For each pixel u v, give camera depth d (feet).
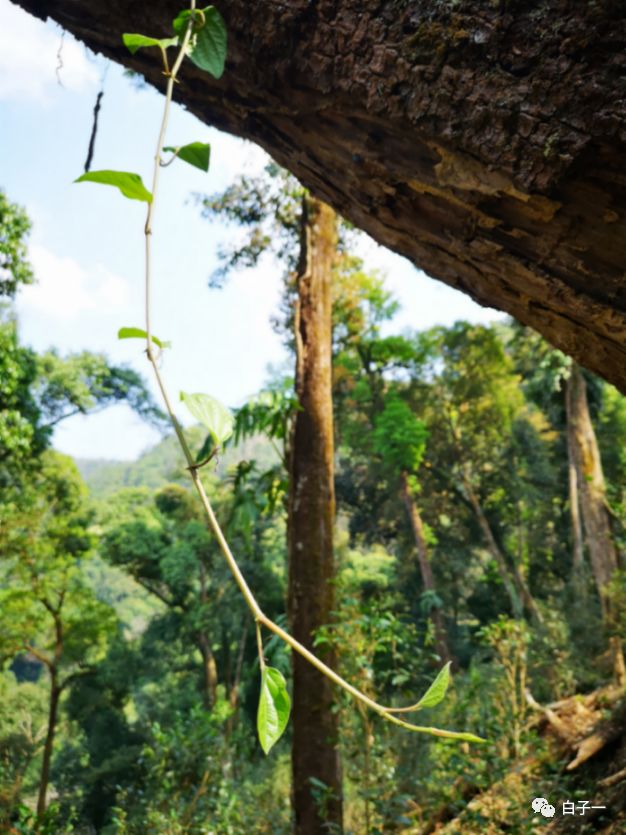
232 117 5.26
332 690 13.58
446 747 14.26
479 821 12.08
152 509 69.21
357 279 33.86
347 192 4.97
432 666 28.76
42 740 38.22
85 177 2.28
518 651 18.92
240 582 1.99
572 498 51.47
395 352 60.80
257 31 4.48
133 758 45.96
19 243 20.42
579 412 42.86
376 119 4.33
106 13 5.10
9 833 10.02
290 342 24.08
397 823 11.28
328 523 14.83
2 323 25.17
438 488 64.49
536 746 17.04
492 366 59.67
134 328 2.28
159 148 2.45
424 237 4.73
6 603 40.09
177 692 60.75
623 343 4.10
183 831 14.64
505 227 4.14
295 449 15.19
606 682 27.30
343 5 4.16
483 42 3.69
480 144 3.82
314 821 12.96
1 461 34.94
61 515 42.47
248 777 26.68
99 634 45.11
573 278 4.08
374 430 59.47
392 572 69.72
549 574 61.87
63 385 34.65
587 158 3.62
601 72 3.46
